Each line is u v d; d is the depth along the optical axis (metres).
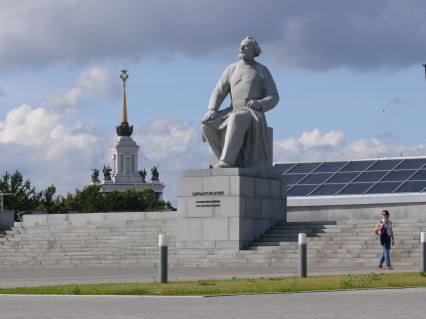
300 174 70.25
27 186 140.50
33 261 56.81
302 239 33.62
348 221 52.25
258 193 53.75
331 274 36.47
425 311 21.39
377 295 25.89
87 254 56.06
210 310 22.00
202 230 53.12
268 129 55.22
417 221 50.34
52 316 20.92
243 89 54.88
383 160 69.19
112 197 189.50
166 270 30.84
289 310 21.88
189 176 53.75
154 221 58.97
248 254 50.84
